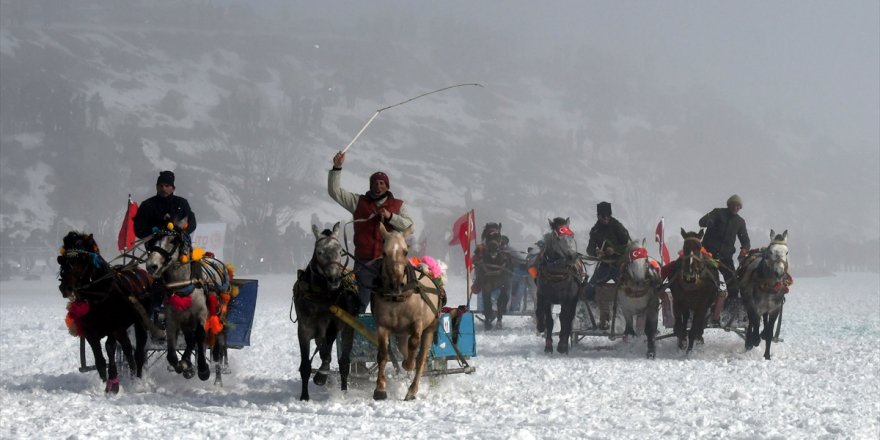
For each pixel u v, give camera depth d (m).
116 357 13.86
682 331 17.14
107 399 11.84
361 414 10.49
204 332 12.37
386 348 11.40
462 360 12.62
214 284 12.66
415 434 9.08
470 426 9.64
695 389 12.45
